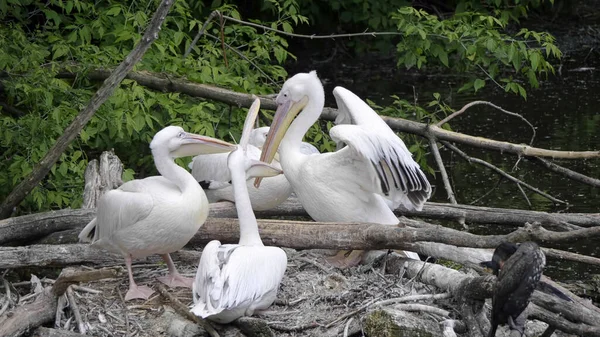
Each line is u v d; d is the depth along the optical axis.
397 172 8.95
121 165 11.57
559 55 13.00
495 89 19.95
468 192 14.34
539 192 12.16
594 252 11.99
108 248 8.81
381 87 20.61
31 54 12.61
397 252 9.38
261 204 10.32
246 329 7.98
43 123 11.90
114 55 13.18
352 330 8.02
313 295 8.59
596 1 24.31
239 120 13.09
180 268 9.60
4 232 9.91
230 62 14.02
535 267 7.16
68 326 8.24
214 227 9.62
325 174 9.36
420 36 13.27
